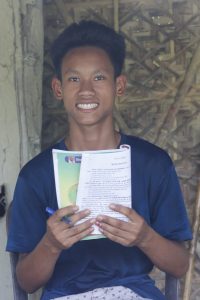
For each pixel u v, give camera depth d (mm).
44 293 2068
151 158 2088
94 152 1881
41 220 2080
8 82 2750
